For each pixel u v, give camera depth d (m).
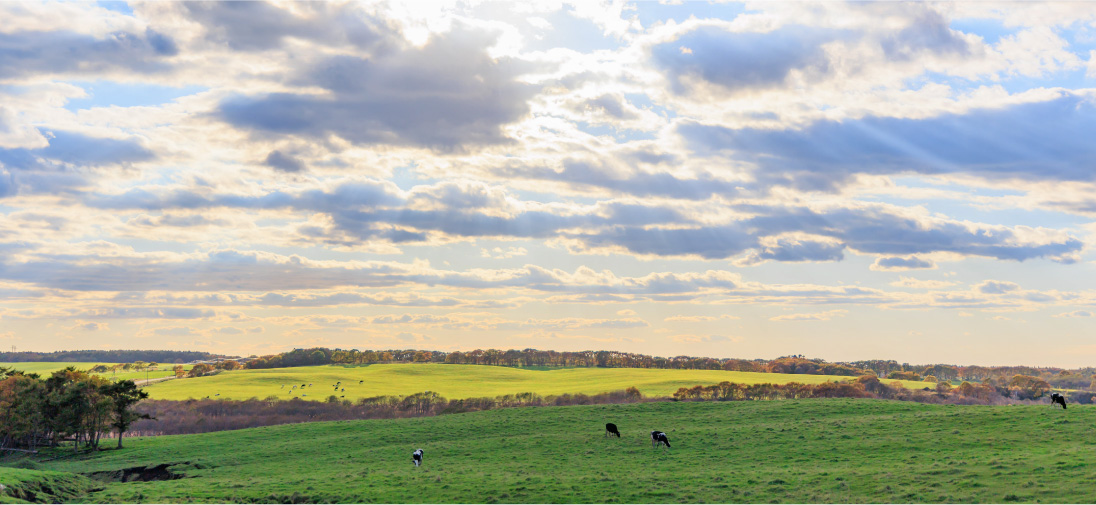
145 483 54.03
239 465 60.56
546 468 50.56
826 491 37.69
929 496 34.53
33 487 47.72
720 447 54.66
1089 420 50.50
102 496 47.72
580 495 40.97
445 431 71.88
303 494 44.97
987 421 53.81
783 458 48.69
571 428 70.25
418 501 41.50
